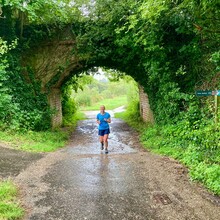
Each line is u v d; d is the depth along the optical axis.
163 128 11.66
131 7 10.99
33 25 14.17
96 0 13.07
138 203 5.13
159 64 11.93
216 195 5.45
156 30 10.78
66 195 5.46
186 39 11.62
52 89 16.17
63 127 18.72
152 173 6.88
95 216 4.63
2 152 8.42
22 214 4.60
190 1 7.62
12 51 13.58
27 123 12.34
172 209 4.88
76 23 14.23
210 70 10.52
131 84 27.34
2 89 11.91
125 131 16.91
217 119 8.14
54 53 14.70
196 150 7.86
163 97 12.33
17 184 5.89
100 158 8.70
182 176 6.62
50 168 7.28
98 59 15.12
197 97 10.59
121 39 12.81
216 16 7.78
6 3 11.28
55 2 12.80
